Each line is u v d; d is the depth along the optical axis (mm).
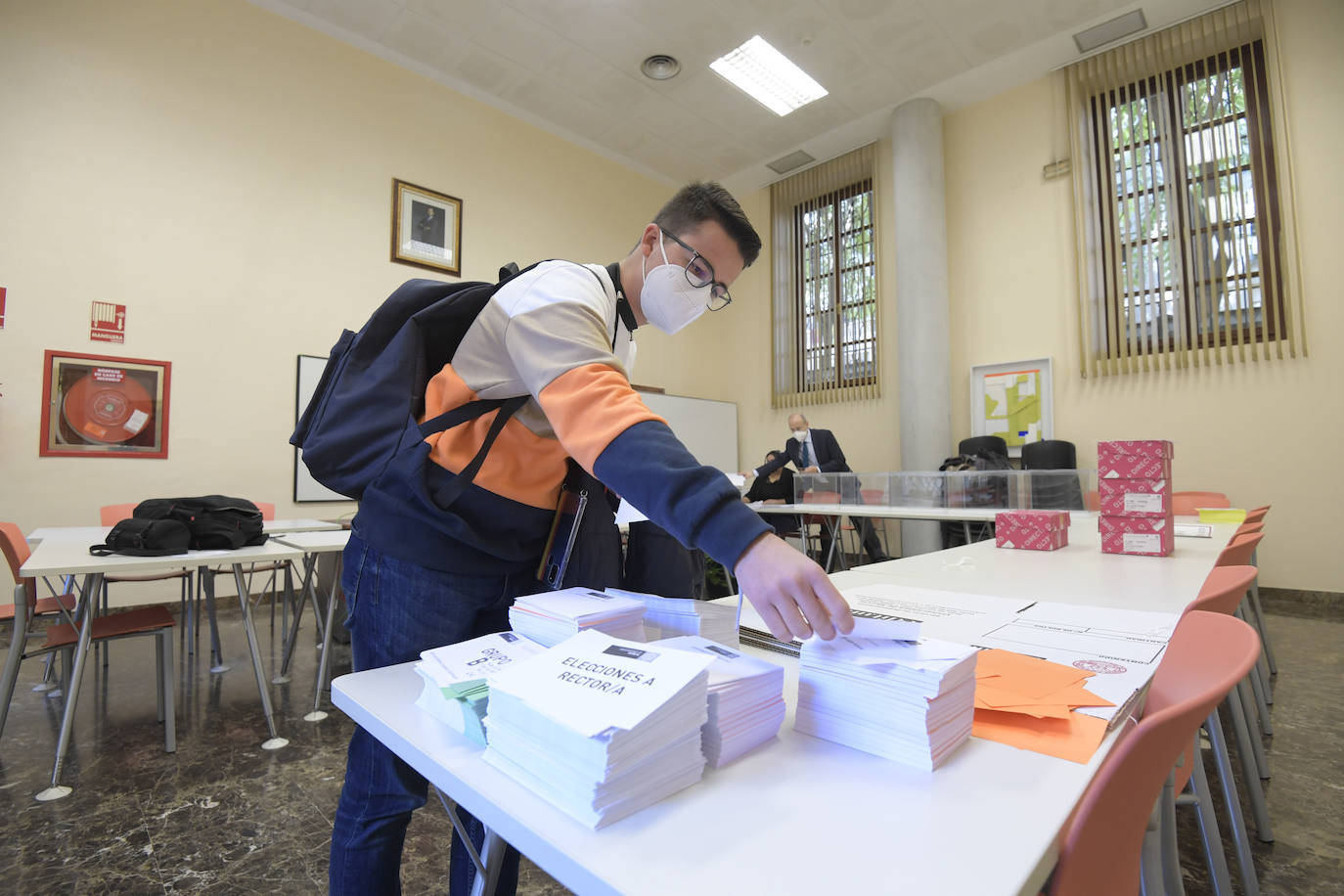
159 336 3986
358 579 845
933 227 5516
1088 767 502
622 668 506
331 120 4758
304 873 1450
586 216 6387
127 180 3914
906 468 5527
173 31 4109
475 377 752
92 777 1891
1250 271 4352
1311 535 4090
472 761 523
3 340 3516
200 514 2225
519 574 885
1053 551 2035
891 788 468
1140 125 4832
